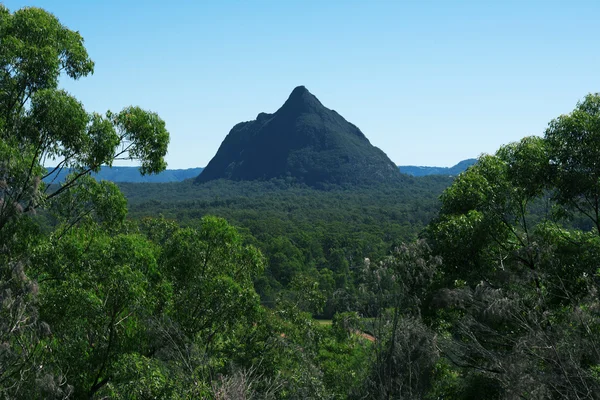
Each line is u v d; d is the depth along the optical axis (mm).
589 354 8641
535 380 8008
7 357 9820
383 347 9641
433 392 10453
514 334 11328
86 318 13109
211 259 17625
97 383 13359
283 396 10711
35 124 13039
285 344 14352
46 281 13570
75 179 14734
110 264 13359
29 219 13289
